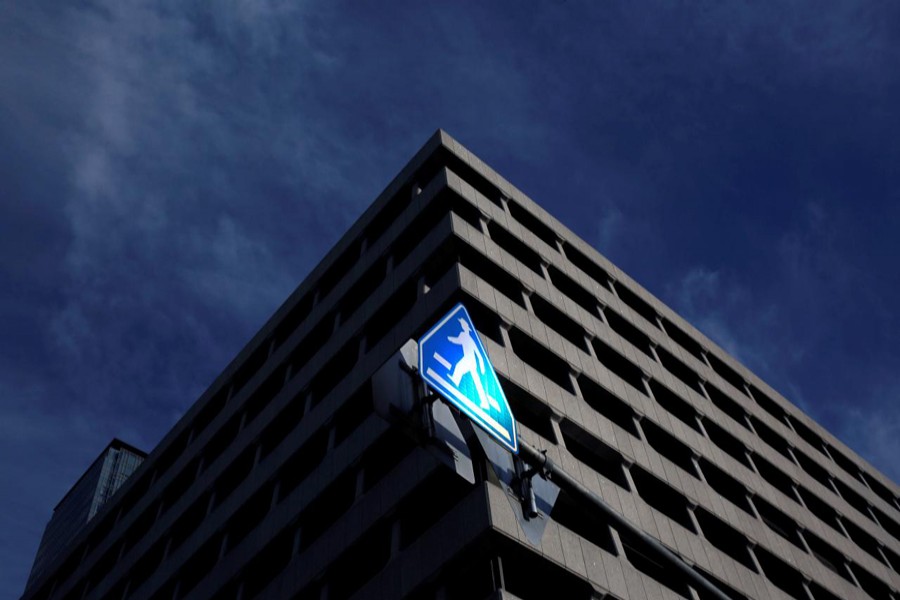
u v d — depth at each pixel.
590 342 39.66
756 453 45.56
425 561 24.88
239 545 35.84
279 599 30.44
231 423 45.22
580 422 32.69
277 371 43.56
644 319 47.56
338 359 38.12
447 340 7.26
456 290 32.59
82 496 101.75
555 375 35.28
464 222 37.53
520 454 7.54
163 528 43.94
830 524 47.03
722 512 36.62
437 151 43.22
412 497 27.88
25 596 57.31
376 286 39.88
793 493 46.06
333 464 32.91
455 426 7.02
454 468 6.71
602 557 26.70
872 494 55.12
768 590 34.00
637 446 35.19
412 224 39.69
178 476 46.62
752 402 51.47
